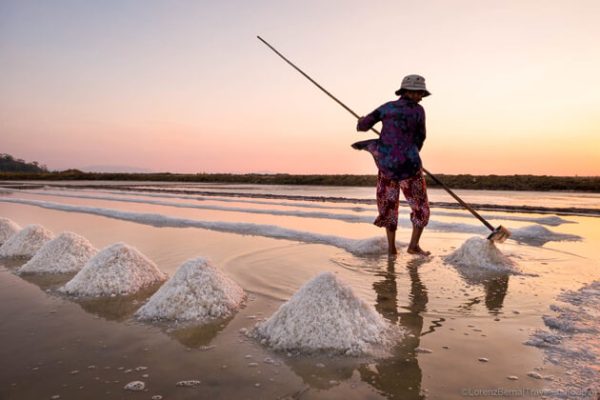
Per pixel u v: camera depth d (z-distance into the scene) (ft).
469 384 6.09
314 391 5.93
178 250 16.10
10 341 7.74
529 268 13.07
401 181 15.16
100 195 48.75
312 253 15.49
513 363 6.71
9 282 11.80
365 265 13.60
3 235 17.99
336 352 7.15
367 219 25.85
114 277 10.91
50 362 6.89
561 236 18.71
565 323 8.30
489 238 14.12
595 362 6.68
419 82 14.99
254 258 14.60
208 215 28.86
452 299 10.10
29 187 72.59
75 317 8.98
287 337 7.46
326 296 7.86
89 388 6.06
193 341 7.68
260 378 6.31
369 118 15.55
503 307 9.46
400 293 10.62
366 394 5.84
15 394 5.92
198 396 5.81
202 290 9.25
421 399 5.71
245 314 9.07
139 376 6.40
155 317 8.85
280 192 57.26
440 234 19.76
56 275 12.54
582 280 11.64
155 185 85.51
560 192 56.44
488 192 56.08
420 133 15.14
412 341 7.65
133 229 21.58
